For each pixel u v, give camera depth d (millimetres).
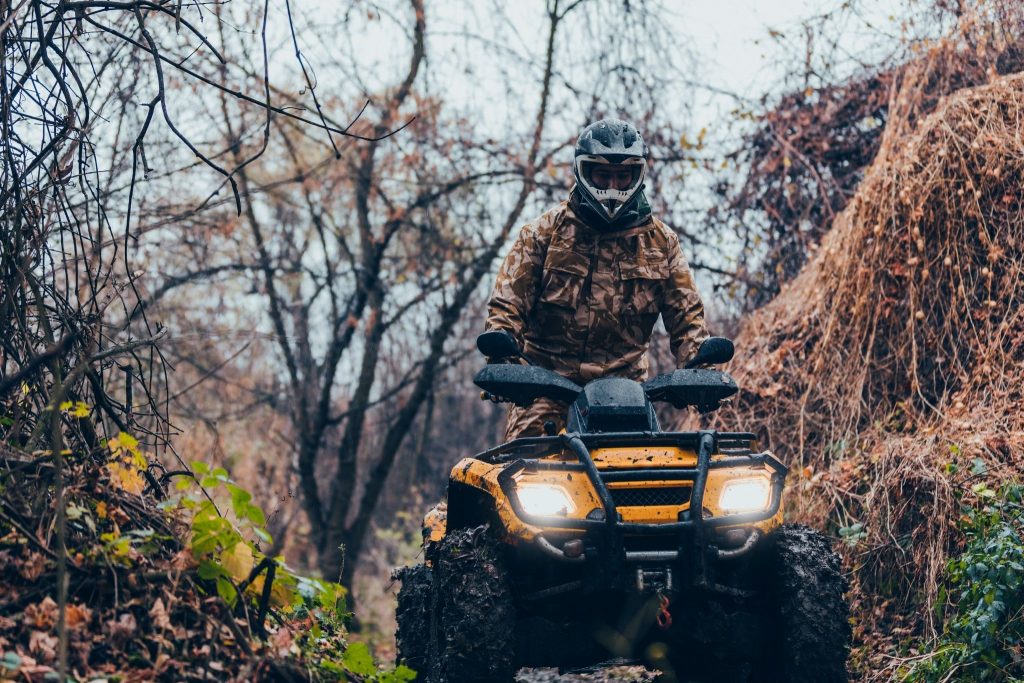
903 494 6727
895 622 6281
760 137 11250
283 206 14625
